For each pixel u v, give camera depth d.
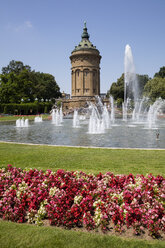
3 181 7.55
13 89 78.81
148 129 28.64
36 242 4.71
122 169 9.38
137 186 6.97
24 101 81.69
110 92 105.00
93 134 23.59
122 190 7.04
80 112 84.56
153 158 11.38
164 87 66.94
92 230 5.49
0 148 14.90
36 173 8.09
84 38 100.62
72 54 97.88
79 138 20.59
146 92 75.94
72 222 5.66
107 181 7.38
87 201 6.10
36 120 50.00
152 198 6.45
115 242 4.76
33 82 93.81
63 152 13.23
